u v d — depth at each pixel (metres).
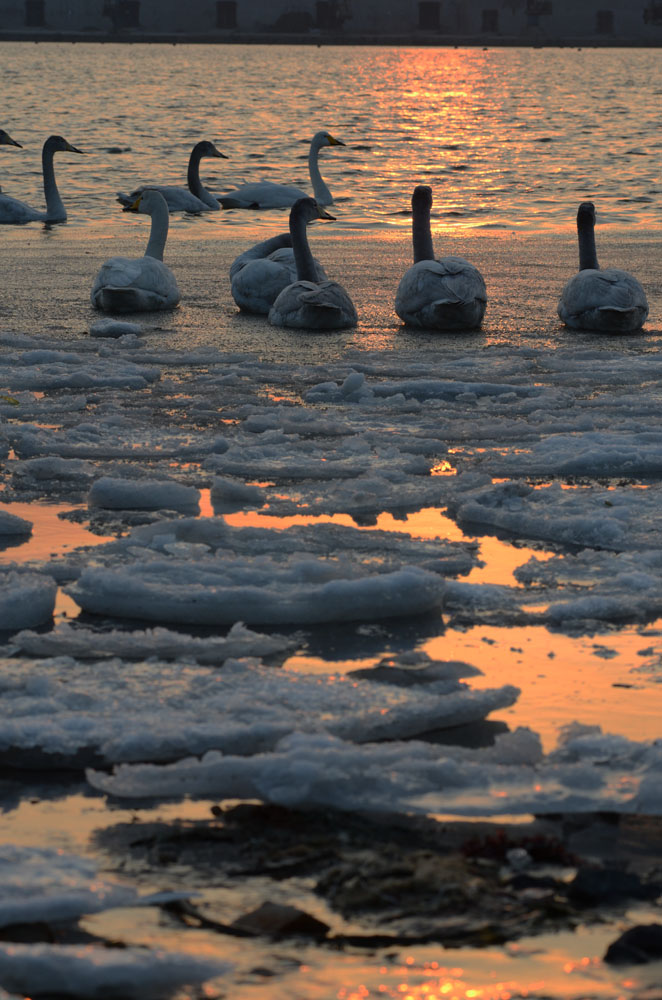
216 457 16.47
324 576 11.77
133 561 12.29
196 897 6.71
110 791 7.82
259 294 28.69
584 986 5.95
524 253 38.12
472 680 9.78
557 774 7.91
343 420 18.78
